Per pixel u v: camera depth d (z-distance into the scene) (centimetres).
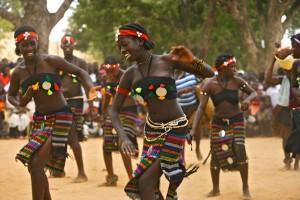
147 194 715
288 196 1065
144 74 734
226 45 3984
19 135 2288
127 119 1111
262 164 1523
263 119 2486
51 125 827
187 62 726
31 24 2030
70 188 1150
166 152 728
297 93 992
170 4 3412
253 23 3675
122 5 3472
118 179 1263
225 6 3069
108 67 1146
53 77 831
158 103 734
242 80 1062
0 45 4925
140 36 728
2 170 1383
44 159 811
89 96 855
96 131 2383
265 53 3073
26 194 1087
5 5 2925
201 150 1864
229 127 1050
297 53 994
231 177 1292
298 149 1018
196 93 1406
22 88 836
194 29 3756
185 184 1203
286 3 3045
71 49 1294
